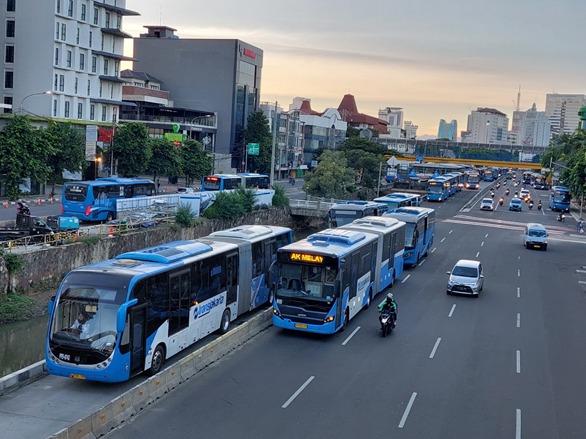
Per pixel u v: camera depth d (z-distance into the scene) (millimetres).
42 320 35781
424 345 28906
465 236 71250
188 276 25281
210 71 127188
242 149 127500
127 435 18234
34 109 81375
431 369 25469
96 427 18000
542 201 125188
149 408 20328
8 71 81812
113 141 83438
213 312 27797
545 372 25734
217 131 127688
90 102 89750
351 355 26922
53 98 81812
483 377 24766
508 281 46281
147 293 22188
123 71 120062
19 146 61906
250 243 31781
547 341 30547
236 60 126188
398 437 18781
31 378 22109
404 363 26094
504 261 55438
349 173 94750
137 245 49156
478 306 37594
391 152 152875
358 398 21906
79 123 83312
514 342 30109
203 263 26625
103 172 85250
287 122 143625
